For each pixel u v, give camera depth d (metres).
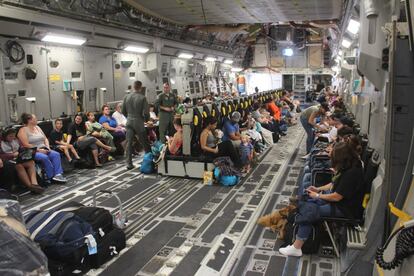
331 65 21.83
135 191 6.46
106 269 3.89
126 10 9.79
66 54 8.68
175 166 7.26
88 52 9.39
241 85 22.20
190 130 7.11
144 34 11.44
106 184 6.89
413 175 2.71
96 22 9.14
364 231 3.69
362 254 3.43
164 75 13.21
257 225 4.96
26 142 6.64
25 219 3.91
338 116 7.59
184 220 5.15
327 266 3.89
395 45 3.01
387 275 2.65
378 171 3.74
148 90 12.27
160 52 12.38
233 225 4.96
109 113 9.40
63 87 8.64
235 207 5.64
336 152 4.09
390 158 3.13
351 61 8.30
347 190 3.93
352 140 4.19
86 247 3.79
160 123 8.80
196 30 14.44
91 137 8.07
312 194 4.18
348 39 9.77
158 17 10.85
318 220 4.01
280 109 13.93
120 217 4.82
